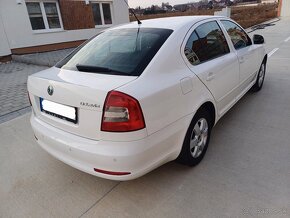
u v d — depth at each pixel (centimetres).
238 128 336
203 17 298
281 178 236
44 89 224
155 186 239
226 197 218
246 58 361
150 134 194
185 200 219
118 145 185
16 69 895
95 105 185
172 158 229
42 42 1177
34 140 350
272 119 356
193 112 236
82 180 258
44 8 1177
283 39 1077
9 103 516
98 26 1430
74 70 232
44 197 238
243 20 1850
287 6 2494
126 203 222
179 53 234
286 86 492
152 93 194
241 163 262
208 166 262
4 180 267
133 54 226
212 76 265
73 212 217
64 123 212
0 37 1026
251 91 467
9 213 222
